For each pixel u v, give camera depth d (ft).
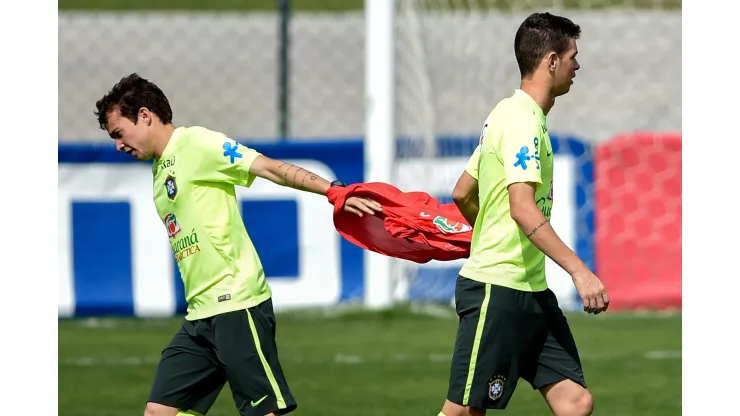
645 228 99.76
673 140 99.96
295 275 99.19
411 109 103.30
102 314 98.32
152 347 85.76
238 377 47.21
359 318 95.20
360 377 74.64
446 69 123.75
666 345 84.33
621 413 64.39
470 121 122.93
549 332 47.39
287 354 82.23
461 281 47.19
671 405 66.18
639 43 185.57
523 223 43.88
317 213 99.04
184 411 49.03
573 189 98.68
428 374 75.41
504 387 46.44
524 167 44.32
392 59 93.86
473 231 48.21
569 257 43.16
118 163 97.76
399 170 101.65
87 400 68.59
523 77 47.52
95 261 98.22
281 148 98.32
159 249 98.53
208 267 47.75
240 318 47.26
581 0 187.11
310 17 199.41
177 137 48.49
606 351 82.28
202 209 47.88
